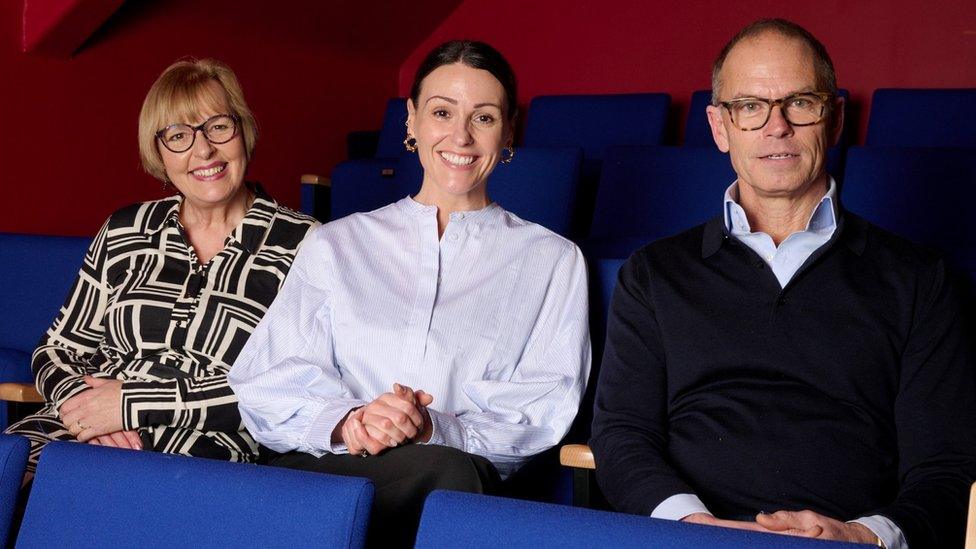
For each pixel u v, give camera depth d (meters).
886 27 3.75
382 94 4.62
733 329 1.44
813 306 1.42
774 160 1.45
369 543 1.30
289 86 4.12
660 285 1.49
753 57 1.47
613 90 4.29
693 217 2.60
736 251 1.48
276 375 1.58
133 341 1.77
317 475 0.89
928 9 3.68
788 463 1.37
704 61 4.10
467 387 1.59
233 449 1.71
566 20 4.37
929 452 1.35
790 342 1.41
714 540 0.77
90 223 3.38
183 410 1.68
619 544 0.79
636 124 3.46
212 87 1.83
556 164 2.62
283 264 1.80
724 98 1.50
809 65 1.45
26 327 2.24
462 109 1.66
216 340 1.75
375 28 4.41
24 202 3.17
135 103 3.51
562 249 1.68
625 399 1.47
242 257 1.80
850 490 1.35
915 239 2.34
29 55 3.16
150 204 1.87
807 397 1.39
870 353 1.39
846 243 1.45
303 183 3.32
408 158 2.91
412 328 1.61
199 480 0.92
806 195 1.48
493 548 0.81
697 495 1.39
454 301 1.63
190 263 1.81
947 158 2.34
